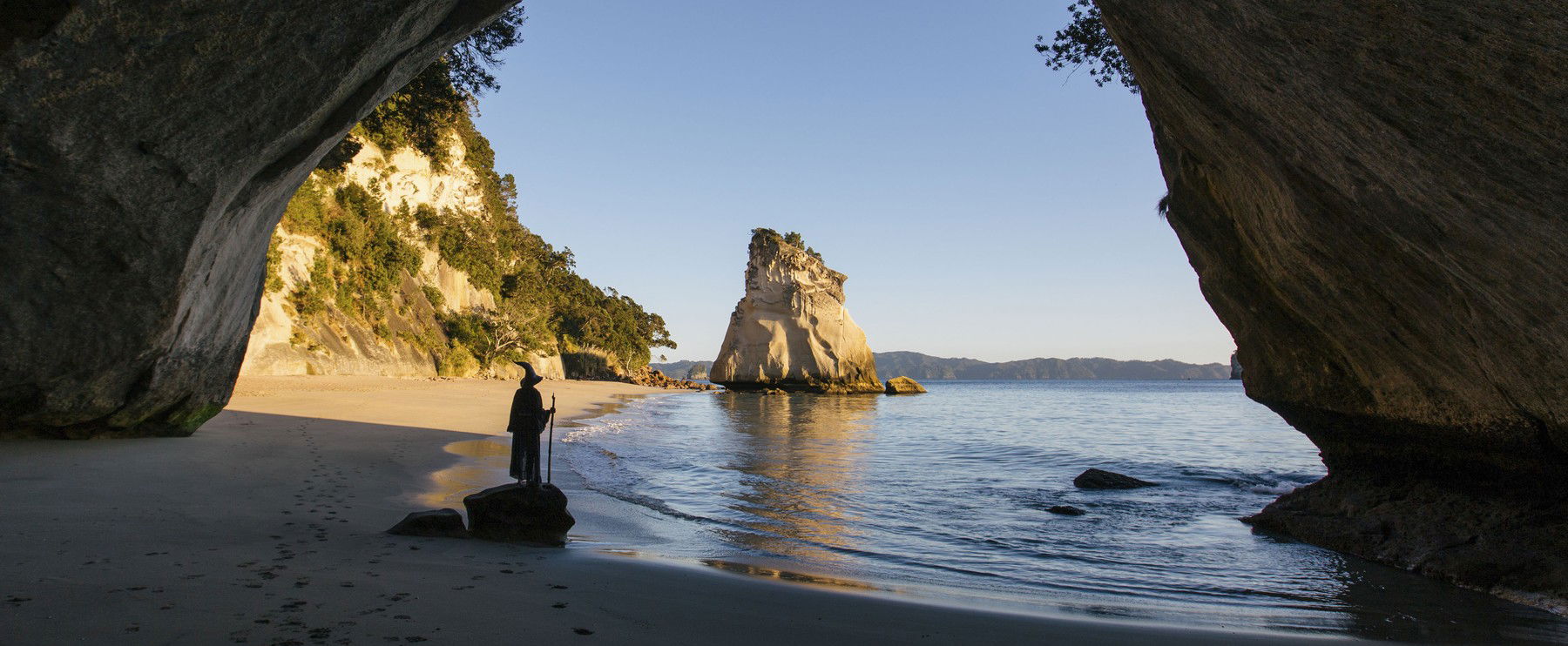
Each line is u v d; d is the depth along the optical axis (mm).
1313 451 21891
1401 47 4672
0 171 8078
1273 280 9203
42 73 7402
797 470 15867
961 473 16141
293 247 46156
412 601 4730
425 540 6812
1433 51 4516
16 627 3783
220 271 11742
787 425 31172
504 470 13164
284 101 8727
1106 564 8188
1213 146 8203
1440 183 5168
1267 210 8055
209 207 9531
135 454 10805
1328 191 6535
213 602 4398
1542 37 3975
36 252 9070
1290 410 10820
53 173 8281
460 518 7219
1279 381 10750
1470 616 6293
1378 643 5410
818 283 77625
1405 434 8727
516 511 7355
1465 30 4285
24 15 7059
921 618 5363
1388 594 7027
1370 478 9781
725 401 56469
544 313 84375
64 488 8031
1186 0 6152
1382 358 8273
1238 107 6691
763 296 77312
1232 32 5902
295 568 5387
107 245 9320
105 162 8375
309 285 46781
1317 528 9523
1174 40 6824
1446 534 8031
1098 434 28984
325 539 6531
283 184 11445
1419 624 6016
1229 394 96312
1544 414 6398
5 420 10969
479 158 78500
